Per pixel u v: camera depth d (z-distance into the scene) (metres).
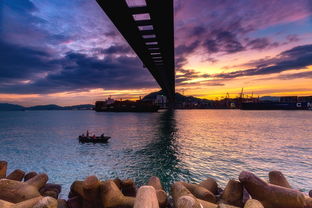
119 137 57.66
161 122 111.62
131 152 38.00
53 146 44.34
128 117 164.62
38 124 107.25
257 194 3.56
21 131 74.19
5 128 85.69
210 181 5.10
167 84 79.44
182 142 48.53
